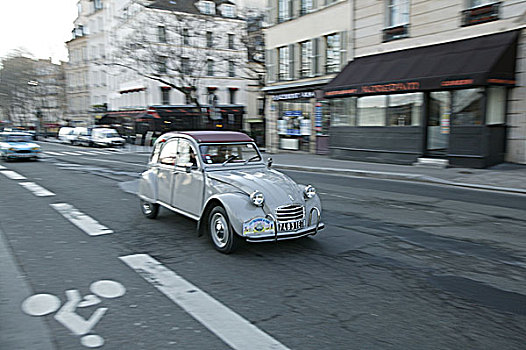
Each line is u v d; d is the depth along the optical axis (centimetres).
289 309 395
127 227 719
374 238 643
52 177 1459
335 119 1980
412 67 1588
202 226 601
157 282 464
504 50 1341
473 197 991
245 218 525
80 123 6353
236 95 4847
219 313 386
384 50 1814
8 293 434
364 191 1096
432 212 830
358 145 1845
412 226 718
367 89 1705
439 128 1555
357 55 1952
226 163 638
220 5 4603
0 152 2234
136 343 333
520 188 1054
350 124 1902
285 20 2416
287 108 2469
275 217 537
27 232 686
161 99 4497
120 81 5134
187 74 3256
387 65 1720
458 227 710
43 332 351
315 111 2238
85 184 1271
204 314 384
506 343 334
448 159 1491
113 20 5278
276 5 2488
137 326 361
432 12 1600
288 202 548
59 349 325
